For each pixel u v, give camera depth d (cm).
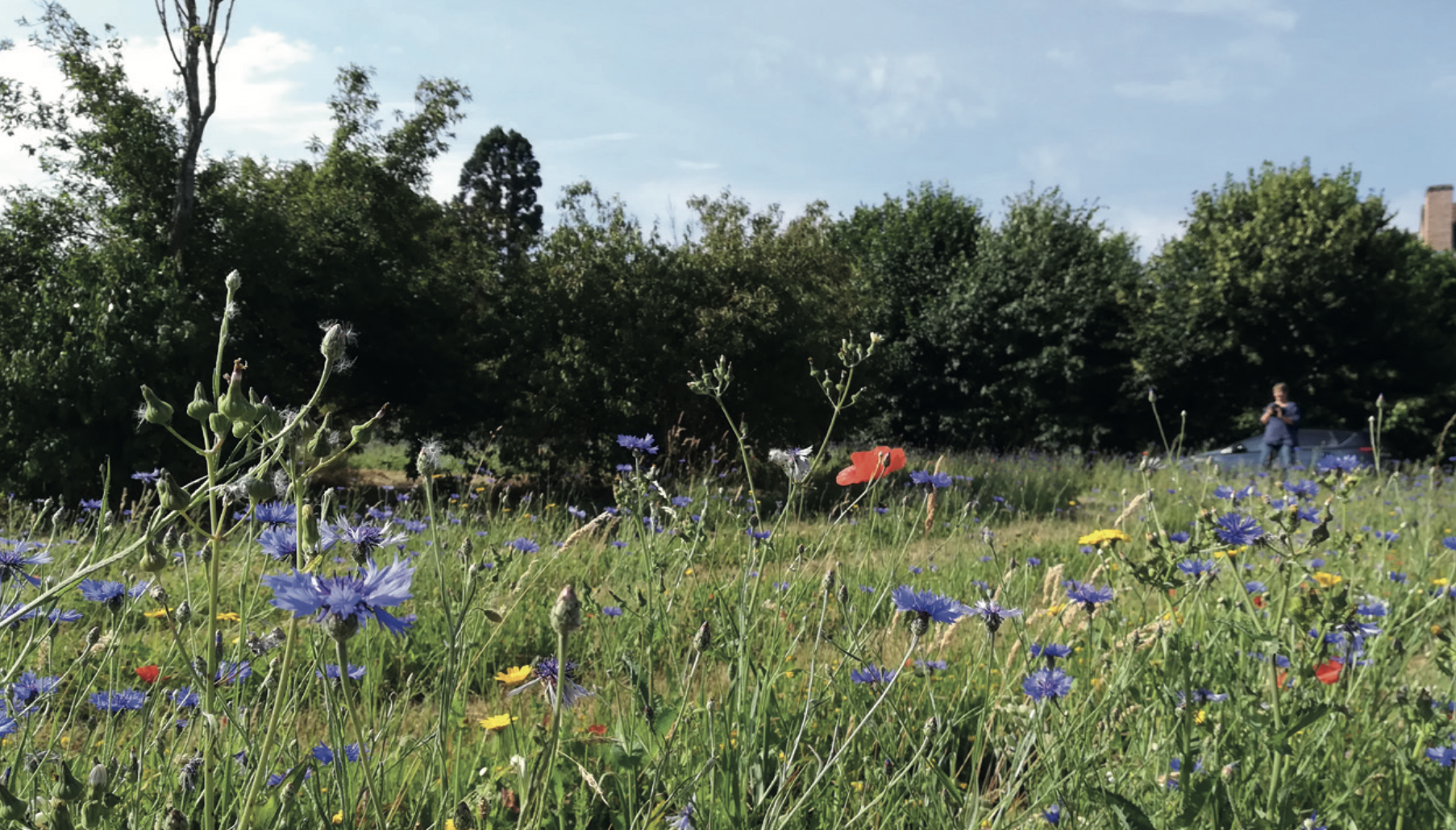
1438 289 2338
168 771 157
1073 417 2211
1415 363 2027
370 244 1274
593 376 1212
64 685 216
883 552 323
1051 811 165
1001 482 1032
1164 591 186
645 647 201
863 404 1359
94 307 919
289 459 101
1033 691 170
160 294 961
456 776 153
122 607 167
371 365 1274
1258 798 177
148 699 170
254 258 1147
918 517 225
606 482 1222
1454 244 3925
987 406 2292
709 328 1220
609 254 1266
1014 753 173
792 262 1309
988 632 161
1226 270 2092
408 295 1312
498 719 181
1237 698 189
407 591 85
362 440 106
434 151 1377
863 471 219
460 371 1294
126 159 1080
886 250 2548
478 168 3684
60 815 98
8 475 877
